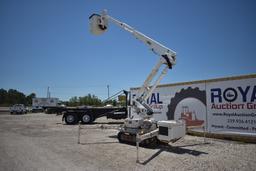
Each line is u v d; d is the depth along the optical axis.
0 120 25.48
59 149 9.20
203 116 12.90
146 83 10.61
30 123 21.70
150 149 9.35
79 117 21.80
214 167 6.73
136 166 6.80
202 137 12.61
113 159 7.62
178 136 9.40
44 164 6.97
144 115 10.62
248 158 7.77
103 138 12.17
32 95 115.50
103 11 10.87
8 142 10.77
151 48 10.32
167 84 15.16
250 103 10.87
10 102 112.81
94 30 10.49
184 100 14.01
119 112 20.91
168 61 9.79
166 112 15.13
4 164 6.96
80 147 9.64
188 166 6.83
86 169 6.49
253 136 10.64
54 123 21.97
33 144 10.27
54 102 55.84
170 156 8.09
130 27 10.68
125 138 10.69
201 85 13.14
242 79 11.24
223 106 11.96
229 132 11.61
